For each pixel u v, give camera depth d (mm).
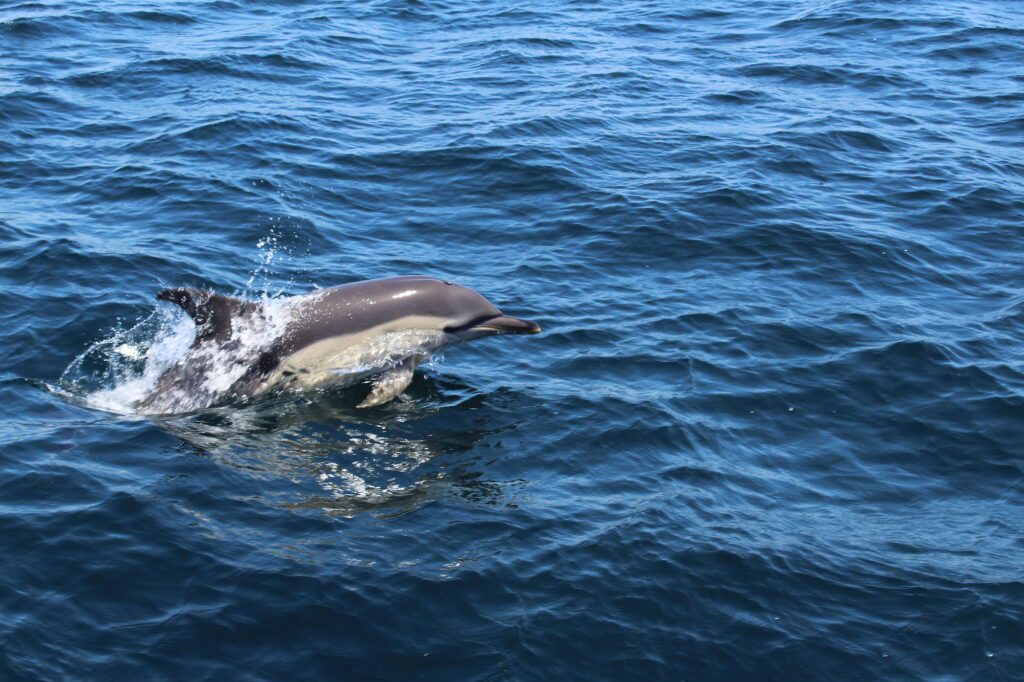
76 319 12312
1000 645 8078
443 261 14922
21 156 17641
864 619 8305
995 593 8602
